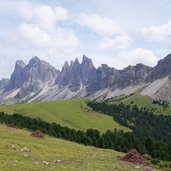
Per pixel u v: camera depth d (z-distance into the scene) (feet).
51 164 159.94
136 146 492.13
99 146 461.78
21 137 269.44
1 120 474.08
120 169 184.03
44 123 557.74
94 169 165.68
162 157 451.94
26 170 135.03
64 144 288.10
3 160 150.92
